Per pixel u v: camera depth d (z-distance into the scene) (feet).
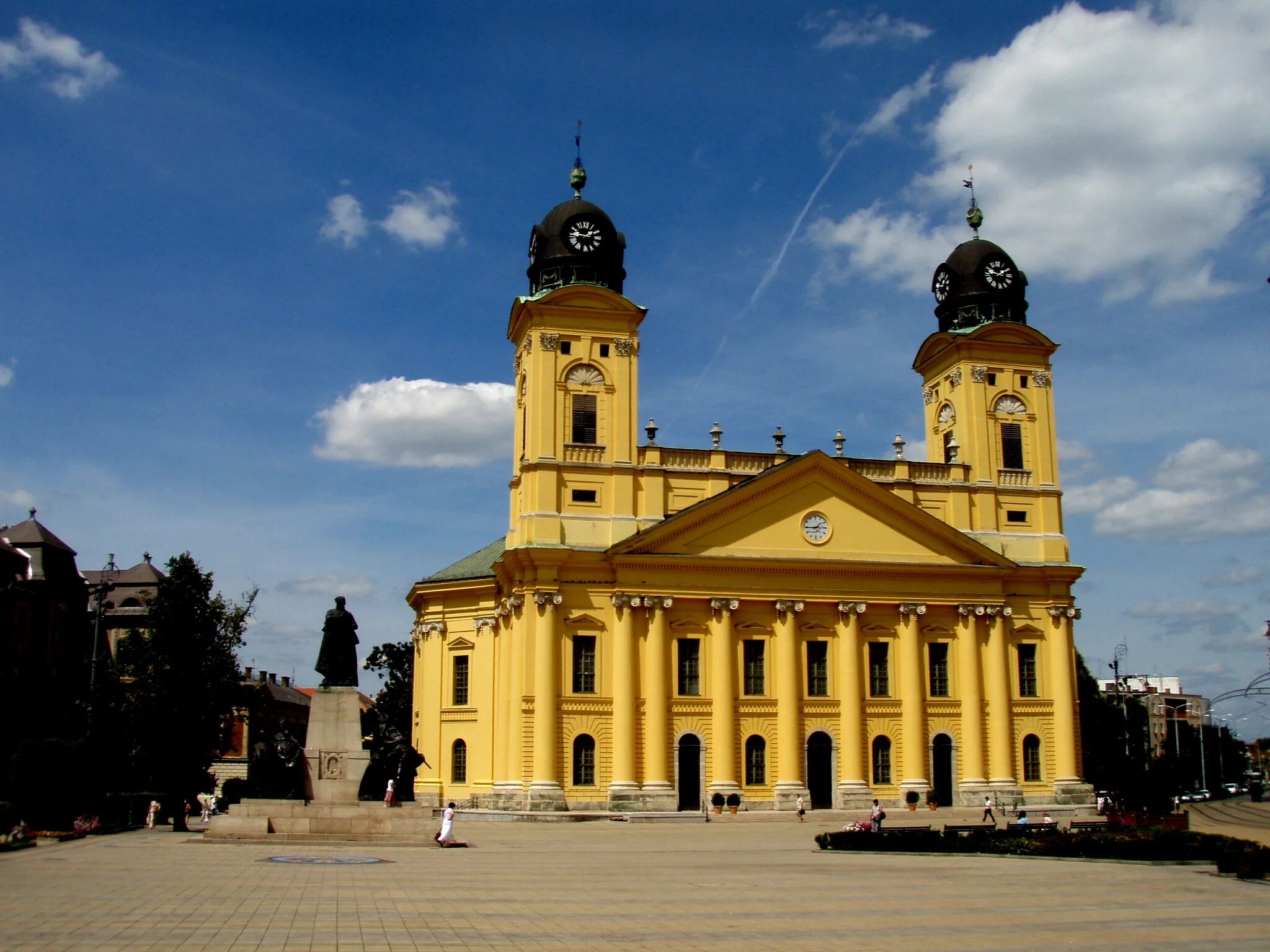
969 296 262.06
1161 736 554.05
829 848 148.56
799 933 73.97
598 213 242.78
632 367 233.96
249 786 156.56
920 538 239.50
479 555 266.98
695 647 226.58
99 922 71.77
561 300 231.30
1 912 75.61
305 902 82.53
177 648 221.05
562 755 216.54
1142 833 140.77
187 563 225.15
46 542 266.98
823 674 232.12
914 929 76.38
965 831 162.61
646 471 230.68
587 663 221.46
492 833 177.37
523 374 240.73
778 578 230.68
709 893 95.81
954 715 237.25
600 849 147.33
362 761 145.89
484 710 238.48
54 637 263.29
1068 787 240.12
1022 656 246.47
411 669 336.08
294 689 478.59
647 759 218.59
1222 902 94.12
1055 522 252.62
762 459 238.48
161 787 216.95
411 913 78.48
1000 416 255.70
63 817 158.81
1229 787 544.62
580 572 222.89
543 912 81.56
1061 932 76.48
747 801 222.48
